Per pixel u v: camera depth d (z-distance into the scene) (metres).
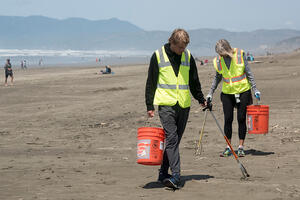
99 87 29.11
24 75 50.59
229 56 8.32
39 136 12.59
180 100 5.97
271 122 12.49
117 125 14.00
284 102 16.45
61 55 188.62
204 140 10.64
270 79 23.88
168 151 5.92
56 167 7.78
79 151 9.83
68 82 34.38
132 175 6.89
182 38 5.81
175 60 6.03
